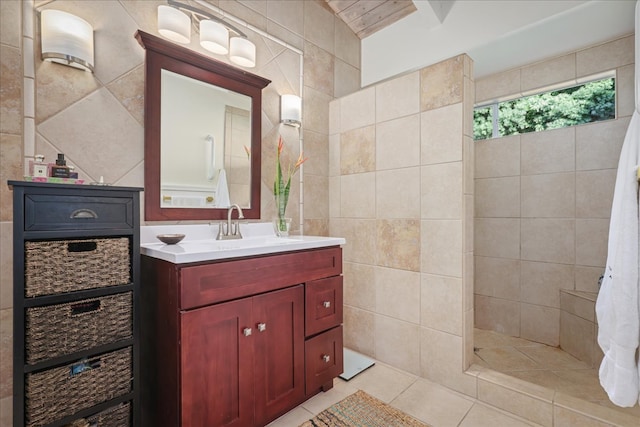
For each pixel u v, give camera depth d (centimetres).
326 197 245
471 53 229
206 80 174
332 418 150
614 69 212
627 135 131
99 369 107
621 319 118
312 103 236
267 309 140
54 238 99
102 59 139
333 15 257
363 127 223
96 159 138
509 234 261
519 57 236
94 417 107
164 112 158
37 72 123
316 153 238
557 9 184
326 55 249
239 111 189
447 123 179
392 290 205
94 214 106
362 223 223
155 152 155
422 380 187
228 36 181
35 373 95
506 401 156
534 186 248
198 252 117
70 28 126
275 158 211
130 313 114
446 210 179
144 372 135
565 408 139
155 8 157
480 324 278
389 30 264
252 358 134
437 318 183
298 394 153
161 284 122
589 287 224
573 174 230
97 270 107
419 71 191
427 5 218
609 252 135
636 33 129
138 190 116
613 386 122
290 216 221
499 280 266
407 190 197
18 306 92
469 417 152
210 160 177
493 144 268
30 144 121
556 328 238
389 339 206
